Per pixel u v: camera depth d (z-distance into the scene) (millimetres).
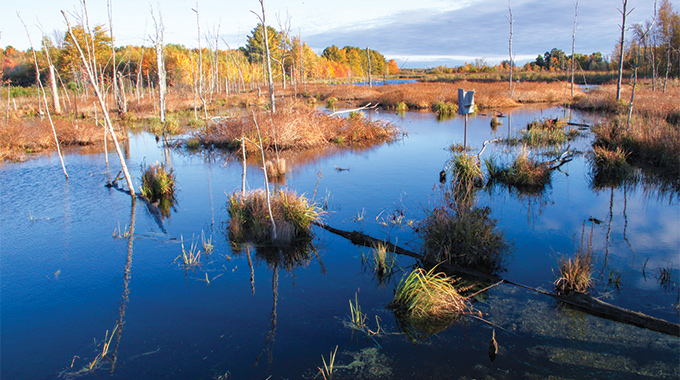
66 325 4086
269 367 3359
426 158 11656
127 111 25375
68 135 15781
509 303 4254
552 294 4355
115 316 4227
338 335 3791
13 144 13961
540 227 6289
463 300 4332
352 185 8992
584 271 4418
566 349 3475
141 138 17203
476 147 12789
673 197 7543
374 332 3822
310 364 3383
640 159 10461
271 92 15461
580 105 22703
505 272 4930
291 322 4023
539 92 27812
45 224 7055
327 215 7102
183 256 5684
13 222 7176
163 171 9094
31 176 10594
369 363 3371
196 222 7039
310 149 13781
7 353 3668
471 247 5148
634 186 8391
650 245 5477
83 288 4840
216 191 8859
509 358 3379
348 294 4566
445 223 5363
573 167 10227
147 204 8070
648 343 3520
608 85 29344
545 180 9062
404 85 38062
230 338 3783
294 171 10523
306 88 40219
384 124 17062
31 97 30312
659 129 10734
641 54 33562
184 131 18688
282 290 4684
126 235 6496
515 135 14594
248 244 6074
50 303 4520
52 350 3697
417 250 5633
